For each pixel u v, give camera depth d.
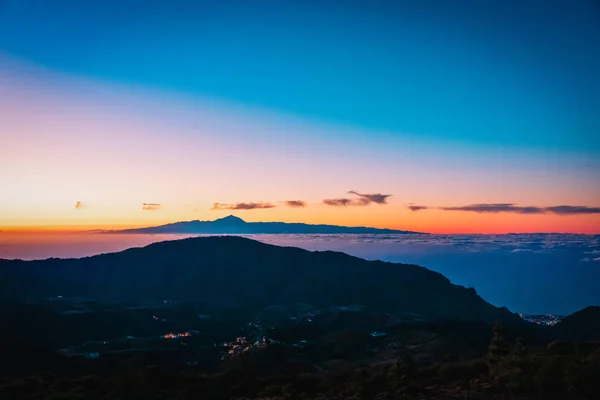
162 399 24.78
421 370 22.08
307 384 25.95
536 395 15.70
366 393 19.17
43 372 38.00
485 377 18.95
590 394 15.14
